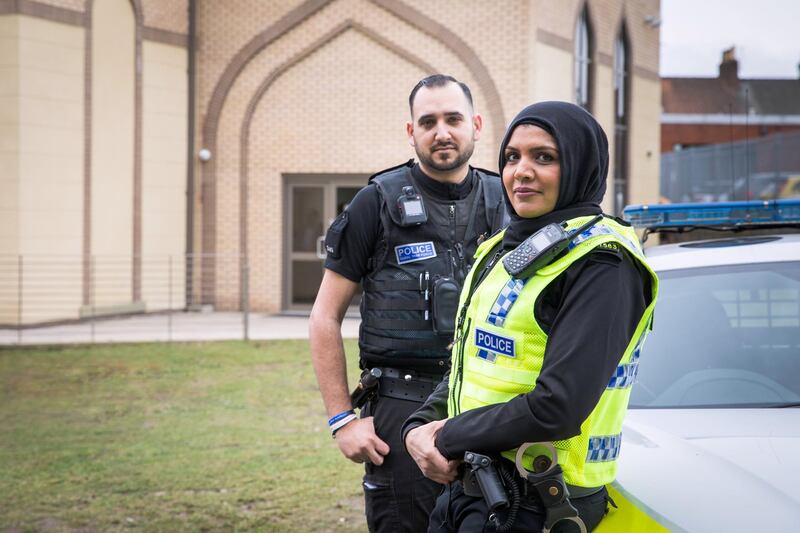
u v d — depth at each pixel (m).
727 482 2.24
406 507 3.17
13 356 11.59
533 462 2.11
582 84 17.75
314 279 16.25
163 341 12.76
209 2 16.16
